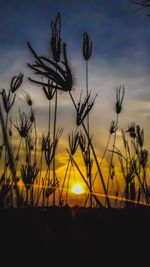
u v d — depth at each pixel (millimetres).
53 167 3557
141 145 2877
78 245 2430
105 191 1807
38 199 3367
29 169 2715
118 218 2688
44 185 3445
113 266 2119
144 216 2656
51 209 2850
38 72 1942
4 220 2393
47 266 2094
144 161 2740
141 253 2332
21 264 2072
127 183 2619
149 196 2479
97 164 1811
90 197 2771
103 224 2719
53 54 2328
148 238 2545
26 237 2408
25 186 2695
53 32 2369
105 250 2354
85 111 2291
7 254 2221
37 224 2527
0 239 2367
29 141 3355
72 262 2162
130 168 2600
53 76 1954
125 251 2355
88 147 2586
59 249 2352
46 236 2480
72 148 3277
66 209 2906
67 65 1978
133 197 2611
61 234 2547
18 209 1737
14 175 820
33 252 2258
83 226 2682
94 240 2525
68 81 1978
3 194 1771
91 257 2264
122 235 2592
